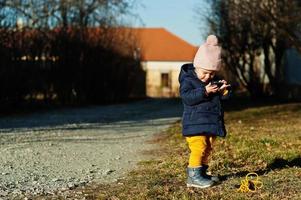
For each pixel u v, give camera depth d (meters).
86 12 32.09
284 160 8.34
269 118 18.14
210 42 6.53
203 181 6.55
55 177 7.92
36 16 28.78
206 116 6.40
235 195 6.13
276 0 22.52
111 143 12.56
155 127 17.22
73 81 30.05
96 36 32.25
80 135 14.54
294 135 11.96
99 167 8.88
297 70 33.97
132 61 39.12
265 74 33.47
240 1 24.22
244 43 32.72
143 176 7.73
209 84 6.38
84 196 6.51
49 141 12.92
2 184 7.31
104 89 33.78
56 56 28.36
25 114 22.47
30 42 24.81
